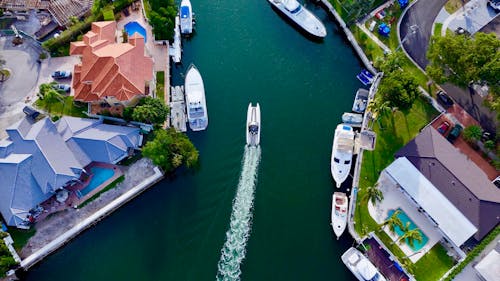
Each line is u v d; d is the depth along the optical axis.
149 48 71.75
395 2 73.88
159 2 71.06
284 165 63.84
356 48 72.06
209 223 59.91
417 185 57.41
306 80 71.31
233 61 73.06
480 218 54.78
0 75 68.31
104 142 60.12
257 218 60.25
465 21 72.06
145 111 60.31
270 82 71.12
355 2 71.88
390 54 64.69
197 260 57.53
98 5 70.56
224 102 68.94
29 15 73.31
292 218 60.22
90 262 57.78
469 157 61.50
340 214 58.09
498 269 51.91
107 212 59.91
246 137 65.00
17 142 59.81
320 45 74.88
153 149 57.59
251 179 62.75
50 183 57.50
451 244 55.56
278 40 75.38
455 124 63.69
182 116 66.25
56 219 58.69
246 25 76.69
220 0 79.00
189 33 74.50
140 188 60.69
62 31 72.50
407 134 63.59
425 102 65.88
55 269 57.50
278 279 56.31
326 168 63.47
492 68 58.53
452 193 56.34
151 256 57.91
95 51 64.12
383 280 52.78
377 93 65.50
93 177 61.59
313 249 58.06
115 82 61.22
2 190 57.25
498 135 60.97
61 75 67.88
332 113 68.12
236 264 57.09
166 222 60.22
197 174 63.50
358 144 63.34
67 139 60.44
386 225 56.91
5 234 55.50
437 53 63.66
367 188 57.09
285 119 67.69
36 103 66.38
